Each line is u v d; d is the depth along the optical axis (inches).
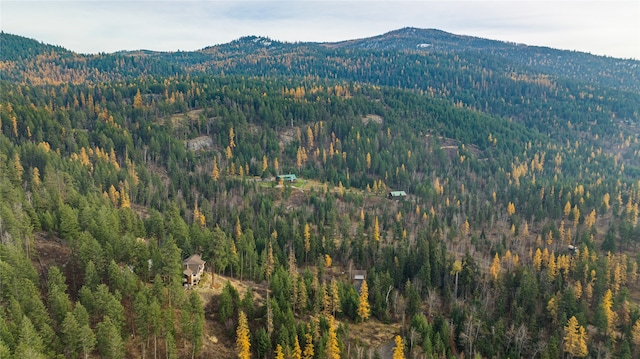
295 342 3742.6
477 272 5521.7
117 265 3823.8
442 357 4084.6
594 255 5767.7
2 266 3265.3
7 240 3742.6
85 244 3880.4
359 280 5565.9
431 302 4987.7
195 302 3774.6
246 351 3592.5
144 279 4202.8
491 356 4234.7
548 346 4138.8
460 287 5506.9
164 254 4099.4
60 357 2928.2
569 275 5679.1
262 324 4060.0
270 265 5118.1
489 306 5123.0
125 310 3703.3
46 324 2977.4
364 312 4626.0
